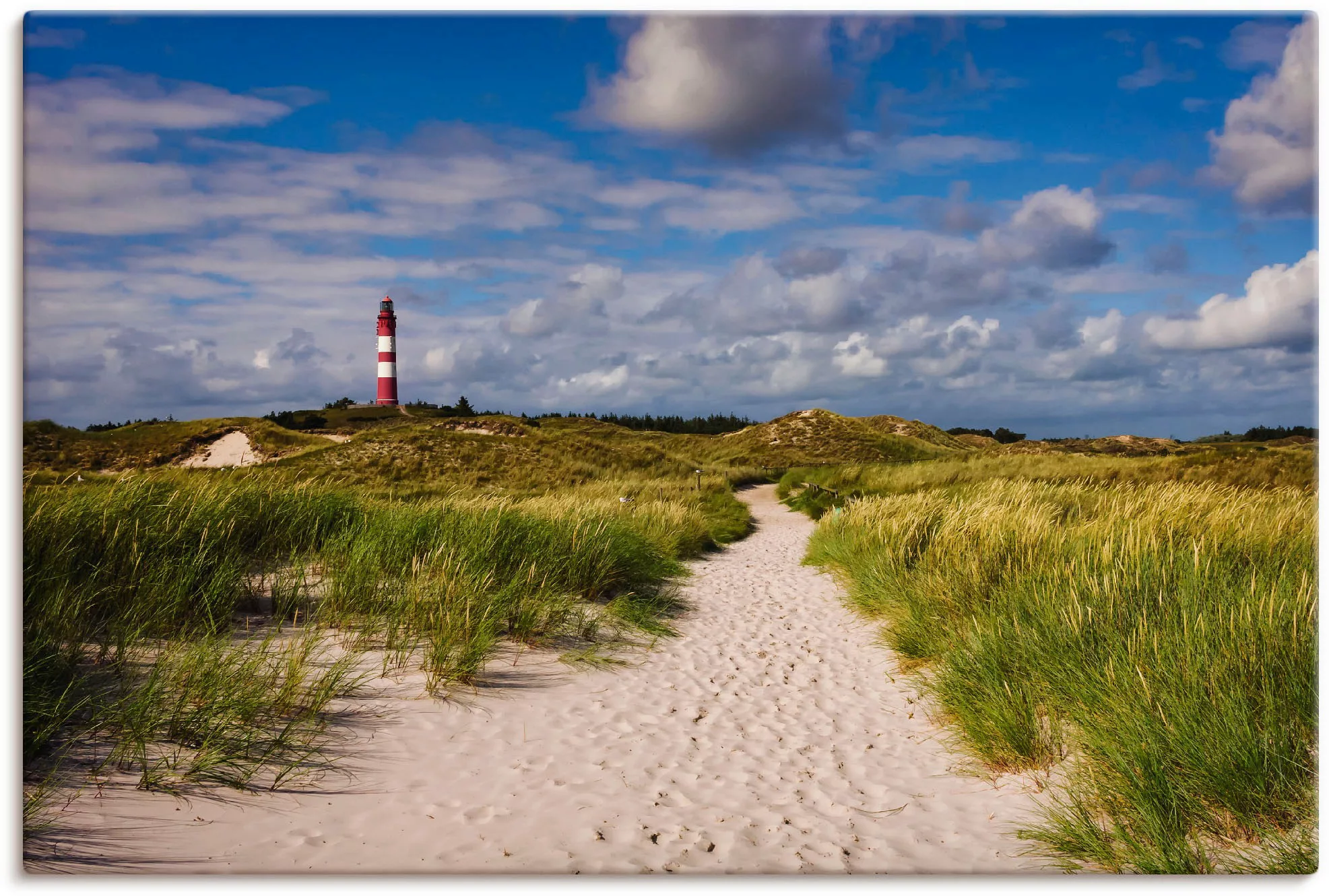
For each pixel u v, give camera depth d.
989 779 3.93
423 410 78.31
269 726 4.04
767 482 43.50
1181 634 4.21
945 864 3.07
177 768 3.48
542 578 7.33
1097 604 4.98
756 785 3.90
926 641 6.16
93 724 3.66
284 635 5.46
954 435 93.62
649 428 105.06
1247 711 3.36
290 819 3.25
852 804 3.69
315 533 7.53
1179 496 9.25
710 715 5.00
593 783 3.85
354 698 4.64
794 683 5.79
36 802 3.04
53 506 5.67
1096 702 3.93
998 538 7.64
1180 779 3.20
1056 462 26.11
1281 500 9.00
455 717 4.58
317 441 44.19
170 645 4.63
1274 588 4.39
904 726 4.84
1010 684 4.48
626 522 11.20
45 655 4.03
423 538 7.73
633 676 5.79
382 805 3.45
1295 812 3.02
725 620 7.95
